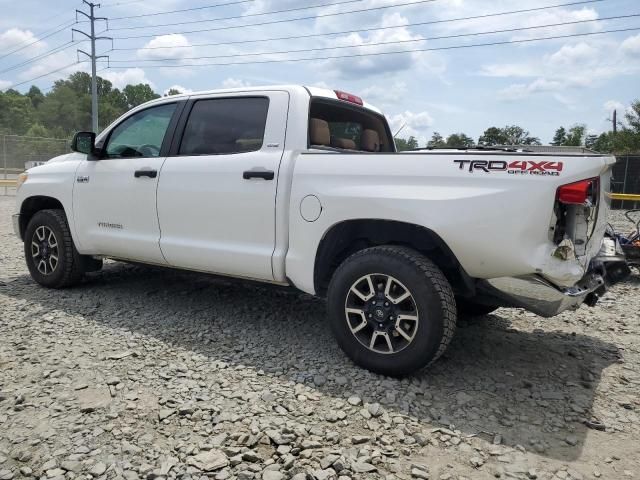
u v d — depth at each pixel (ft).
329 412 9.56
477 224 9.94
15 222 18.48
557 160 9.50
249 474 7.71
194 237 13.91
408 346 10.64
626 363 12.69
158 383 10.60
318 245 11.81
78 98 263.29
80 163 16.70
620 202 71.61
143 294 17.04
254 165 12.72
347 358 12.08
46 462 7.89
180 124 14.61
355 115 15.67
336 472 7.84
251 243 12.87
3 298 16.31
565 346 13.79
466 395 10.53
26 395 9.97
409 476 7.88
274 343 13.07
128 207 15.23
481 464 8.23
